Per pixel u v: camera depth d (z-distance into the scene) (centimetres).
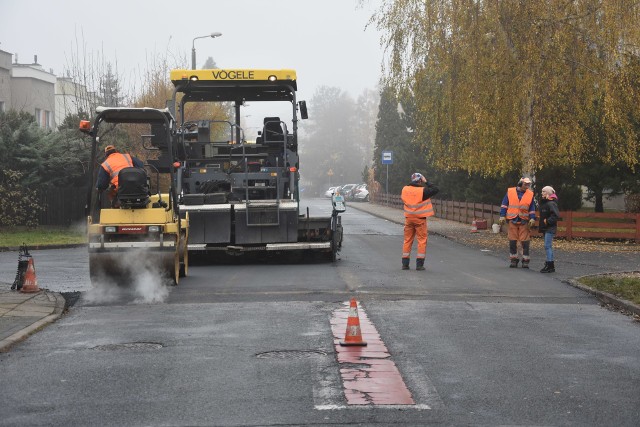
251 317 1298
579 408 789
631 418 757
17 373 930
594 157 3247
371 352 1036
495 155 2984
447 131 3300
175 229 1642
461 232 3597
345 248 2719
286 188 2148
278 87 2217
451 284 1722
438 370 942
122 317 1313
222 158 2162
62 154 3719
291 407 786
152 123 1766
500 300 1503
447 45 2959
